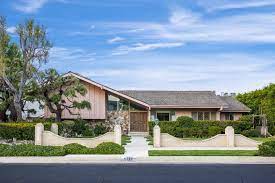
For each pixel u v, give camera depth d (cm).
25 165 2088
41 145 2677
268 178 1582
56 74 3622
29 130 3209
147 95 4684
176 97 4644
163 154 2391
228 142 2925
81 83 4009
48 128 3253
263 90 5856
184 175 1673
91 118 4294
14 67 3575
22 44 3453
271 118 4353
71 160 2281
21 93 3475
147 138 3797
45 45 3522
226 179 1555
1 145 2486
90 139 2916
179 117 3997
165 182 1484
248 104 5997
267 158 2256
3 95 3678
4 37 3425
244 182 1477
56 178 1595
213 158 2261
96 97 4306
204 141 2912
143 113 4484
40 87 3616
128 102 4469
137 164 2116
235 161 2239
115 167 1980
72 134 3700
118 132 2914
